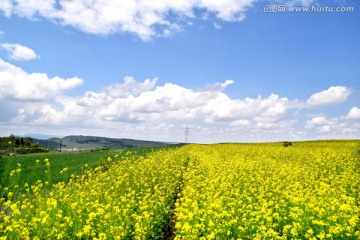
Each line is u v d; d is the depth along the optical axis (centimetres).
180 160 3103
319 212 1163
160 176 2133
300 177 2159
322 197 1511
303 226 1111
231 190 1686
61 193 1422
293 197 1405
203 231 1100
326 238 1045
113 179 1841
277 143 7769
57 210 1203
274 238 1032
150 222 1245
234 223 1112
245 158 3406
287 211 1322
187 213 1226
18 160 3362
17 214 1095
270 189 1730
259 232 1093
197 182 1916
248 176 2156
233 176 2102
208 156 3494
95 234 1059
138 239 1080
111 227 1056
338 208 1282
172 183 1975
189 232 1052
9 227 947
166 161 2812
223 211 1162
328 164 2708
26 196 1530
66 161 3397
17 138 5234
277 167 2550
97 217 1173
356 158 3020
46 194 1477
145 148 5369
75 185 1748
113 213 1191
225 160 3247
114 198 1473
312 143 6556
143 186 1830
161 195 1681
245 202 1488
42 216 1089
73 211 1180
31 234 1009
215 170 2367
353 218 1091
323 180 2112
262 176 2214
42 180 2109
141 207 1330
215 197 1464
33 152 4997
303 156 3400
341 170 2530
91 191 1510
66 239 1012
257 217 1149
